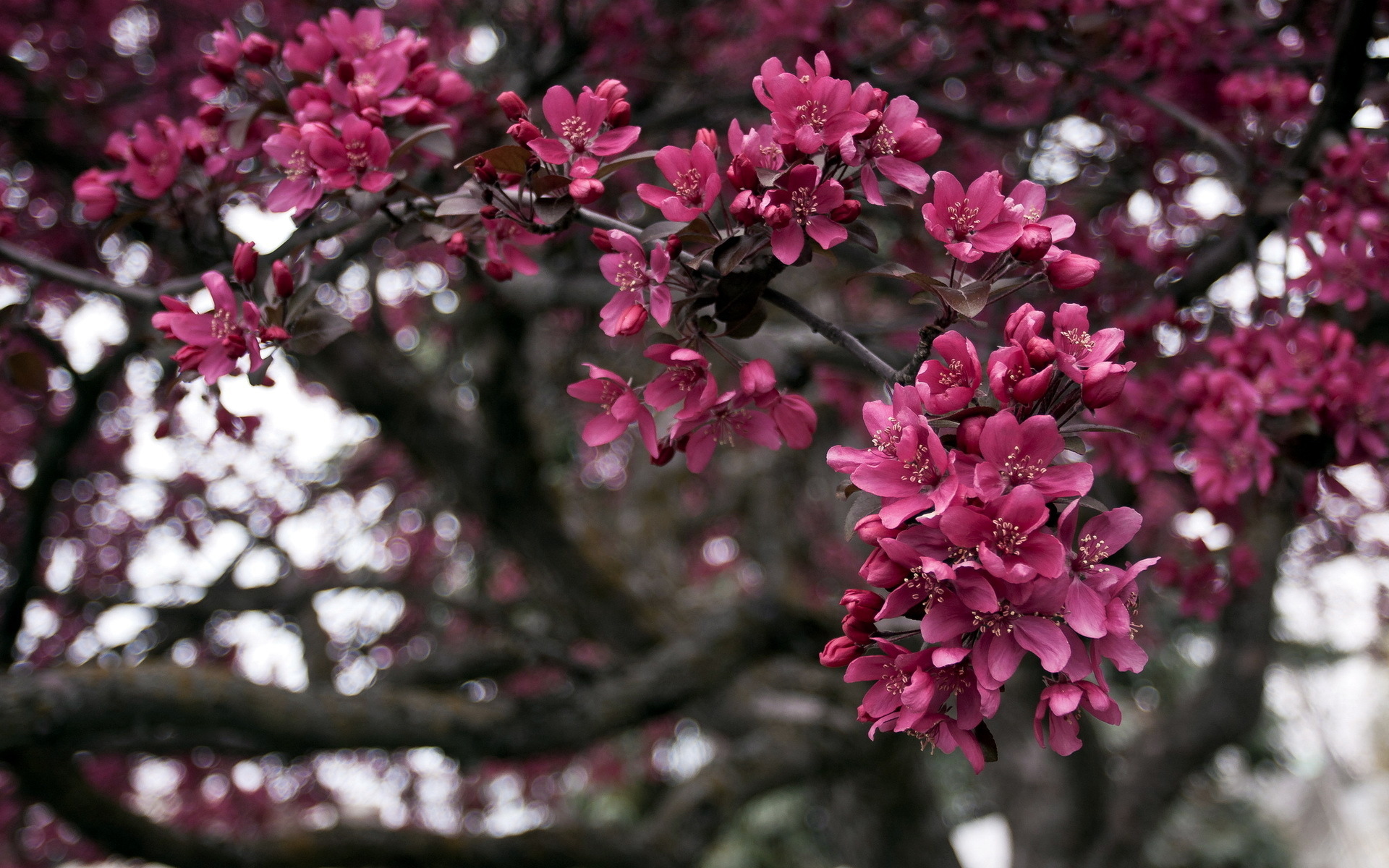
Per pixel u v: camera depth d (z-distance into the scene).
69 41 4.36
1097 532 1.00
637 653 5.80
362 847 4.28
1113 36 2.83
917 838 5.81
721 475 8.79
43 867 6.06
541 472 5.50
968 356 1.05
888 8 3.60
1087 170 3.79
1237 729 5.29
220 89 1.78
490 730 4.12
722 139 4.01
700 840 4.69
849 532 1.03
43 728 3.14
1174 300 2.63
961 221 1.20
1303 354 1.97
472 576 8.55
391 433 5.12
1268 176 2.39
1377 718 17.42
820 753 5.10
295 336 1.45
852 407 4.98
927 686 0.98
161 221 1.88
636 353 5.93
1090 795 6.04
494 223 1.54
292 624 6.26
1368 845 14.34
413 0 4.37
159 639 5.68
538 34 3.63
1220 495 1.99
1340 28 2.01
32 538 4.47
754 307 1.24
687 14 3.98
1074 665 0.97
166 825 4.17
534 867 4.39
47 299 4.42
